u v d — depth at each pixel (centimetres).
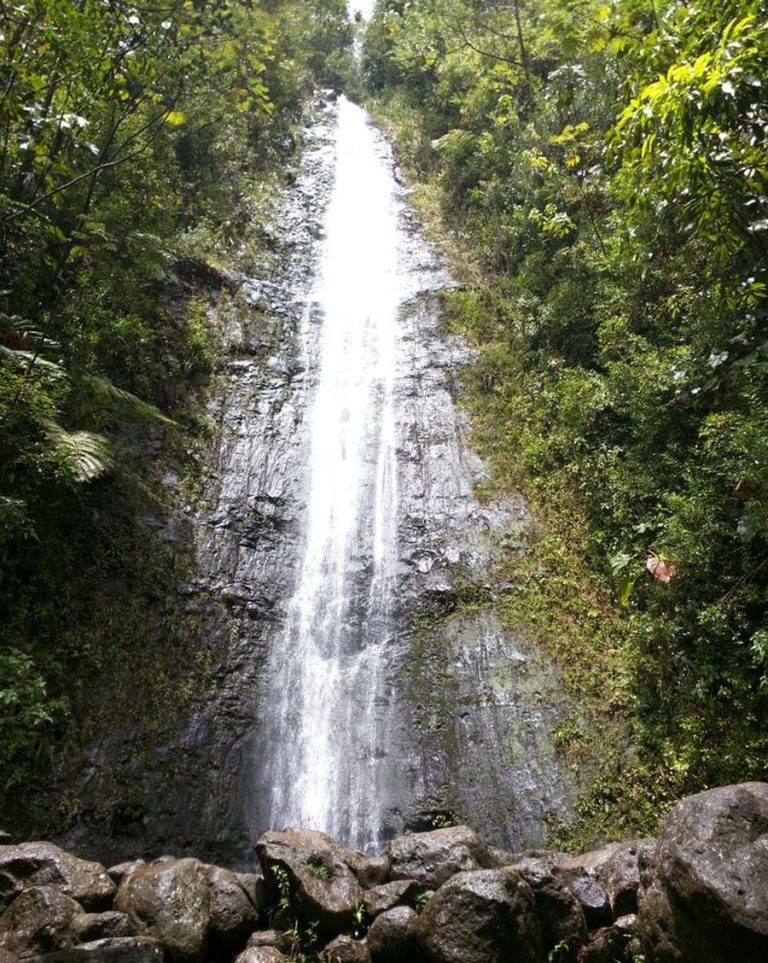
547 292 1043
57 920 334
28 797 519
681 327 704
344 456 920
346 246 1322
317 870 383
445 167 1512
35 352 571
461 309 1119
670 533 600
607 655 647
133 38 700
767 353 555
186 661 653
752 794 314
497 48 1441
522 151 1207
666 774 541
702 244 650
